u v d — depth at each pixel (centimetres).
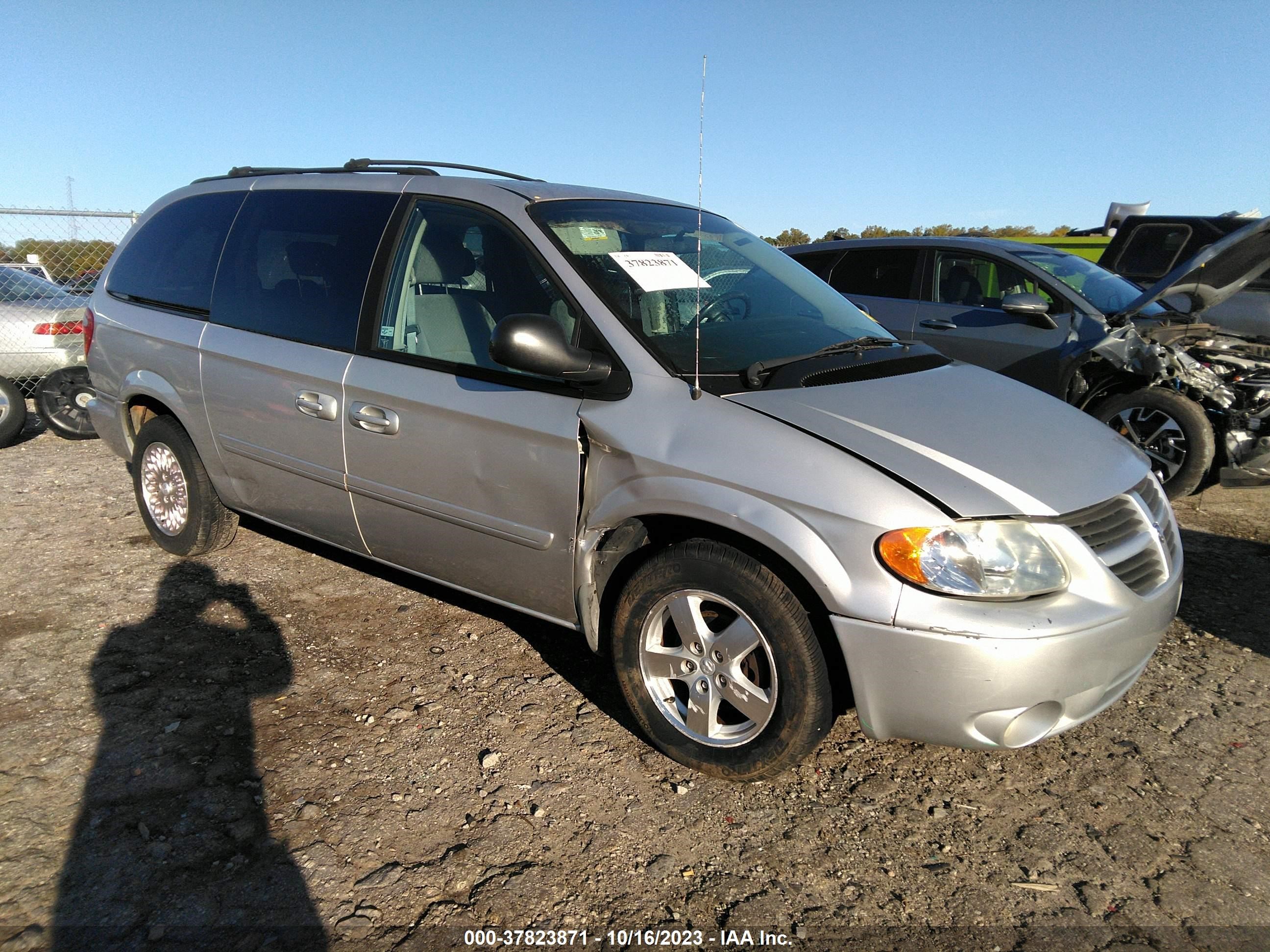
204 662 338
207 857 234
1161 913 222
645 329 280
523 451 285
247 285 377
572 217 318
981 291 629
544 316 267
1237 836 251
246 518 505
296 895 222
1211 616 397
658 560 264
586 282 288
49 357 727
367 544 349
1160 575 256
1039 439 267
